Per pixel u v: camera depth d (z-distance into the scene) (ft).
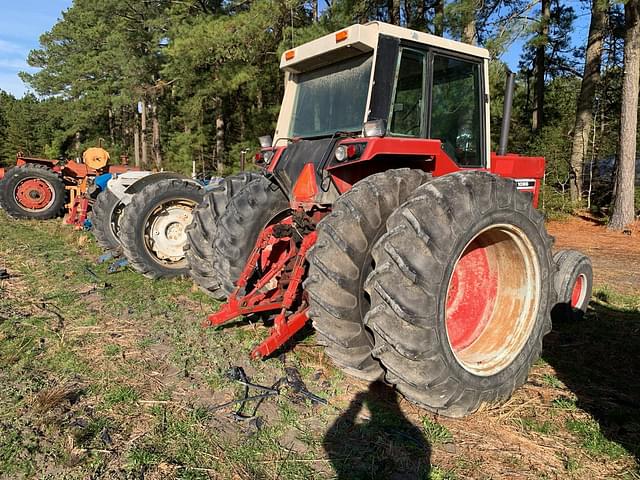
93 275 20.29
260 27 44.62
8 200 36.86
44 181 37.91
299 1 44.34
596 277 24.50
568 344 14.52
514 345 10.76
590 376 12.37
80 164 36.65
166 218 20.42
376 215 9.92
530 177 16.30
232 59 47.65
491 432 9.66
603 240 38.24
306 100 13.80
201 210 15.96
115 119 148.46
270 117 60.29
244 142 63.31
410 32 11.76
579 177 52.60
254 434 9.25
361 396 10.84
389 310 8.82
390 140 10.54
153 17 80.64
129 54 84.43
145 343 13.30
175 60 53.57
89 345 13.14
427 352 8.86
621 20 59.36
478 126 13.70
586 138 52.08
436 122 12.78
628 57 40.68
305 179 11.89
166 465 8.24
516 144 58.39
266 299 13.17
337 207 9.96
